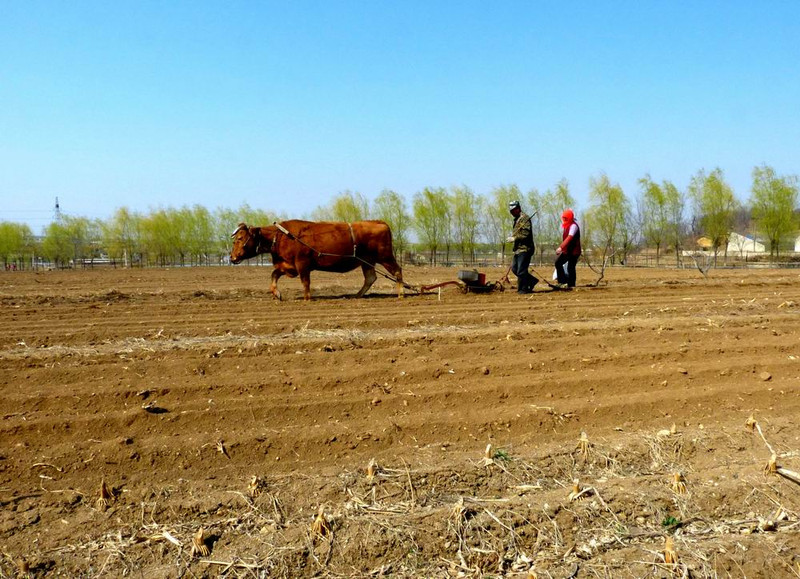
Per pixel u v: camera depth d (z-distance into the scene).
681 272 26.19
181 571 4.36
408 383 7.53
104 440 6.03
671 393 7.41
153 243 49.25
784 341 9.32
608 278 21.27
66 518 4.91
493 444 6.33
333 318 10.96
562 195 43.53
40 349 8.62
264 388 7.18
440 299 13.61
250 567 4.42
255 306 12.62
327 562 4.54
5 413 6.45
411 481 5.52
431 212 43.28
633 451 6.22
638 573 4.52
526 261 14.53
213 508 5.04
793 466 5.91
